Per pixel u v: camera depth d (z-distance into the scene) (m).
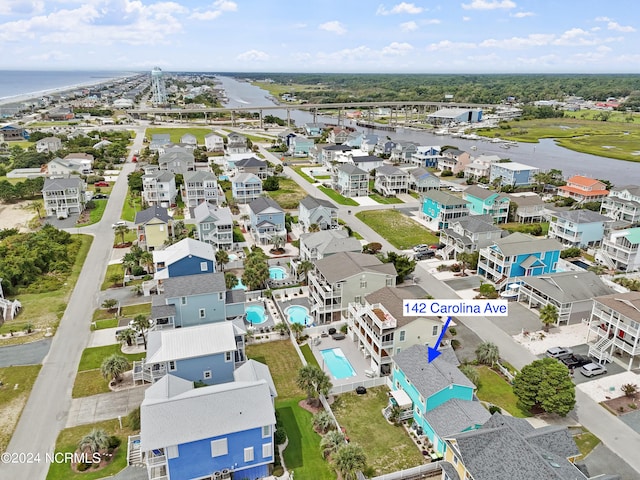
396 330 48.81
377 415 44.50
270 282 71.06
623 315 50.19
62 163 131.50
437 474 37.16
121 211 106.75
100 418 43.59
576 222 84.50
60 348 54.59
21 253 74.62
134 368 49.03
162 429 33.94
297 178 142.50
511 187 125.56
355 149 167.50
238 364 47.72
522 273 70.38
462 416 38.88
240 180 113.75
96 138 189.00
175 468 34.28
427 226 98.94
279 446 40.03
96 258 80.62
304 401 46.41
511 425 35.03
